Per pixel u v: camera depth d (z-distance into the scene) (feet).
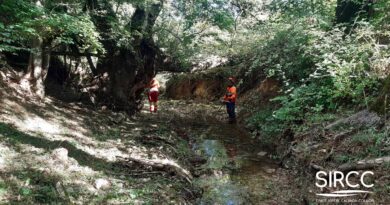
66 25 26.37
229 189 23.85
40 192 17.37
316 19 36.58
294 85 37.19
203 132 40.57
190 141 36.22
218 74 64.03
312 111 31.40
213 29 48.57
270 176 26.37
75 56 42.09
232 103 46.06
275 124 36.40
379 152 20.98
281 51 38.78
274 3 42.52
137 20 40.63
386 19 32.91
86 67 46.88
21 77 33.37
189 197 21.61
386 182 18.60
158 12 41.57
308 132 28.76
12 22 25.81
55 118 30.91
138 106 46.47
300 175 24.91
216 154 32.04
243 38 52.24
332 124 26.89
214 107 58.54
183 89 71.61
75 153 23.93
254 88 53.72
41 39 31.32
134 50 41.34
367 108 25.40
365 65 29.07
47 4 30.30
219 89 65.36
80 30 27.40
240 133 40.73
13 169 18.90
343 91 28.81
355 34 31.19
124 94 42.88
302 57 34.63
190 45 46.21
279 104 39.88
